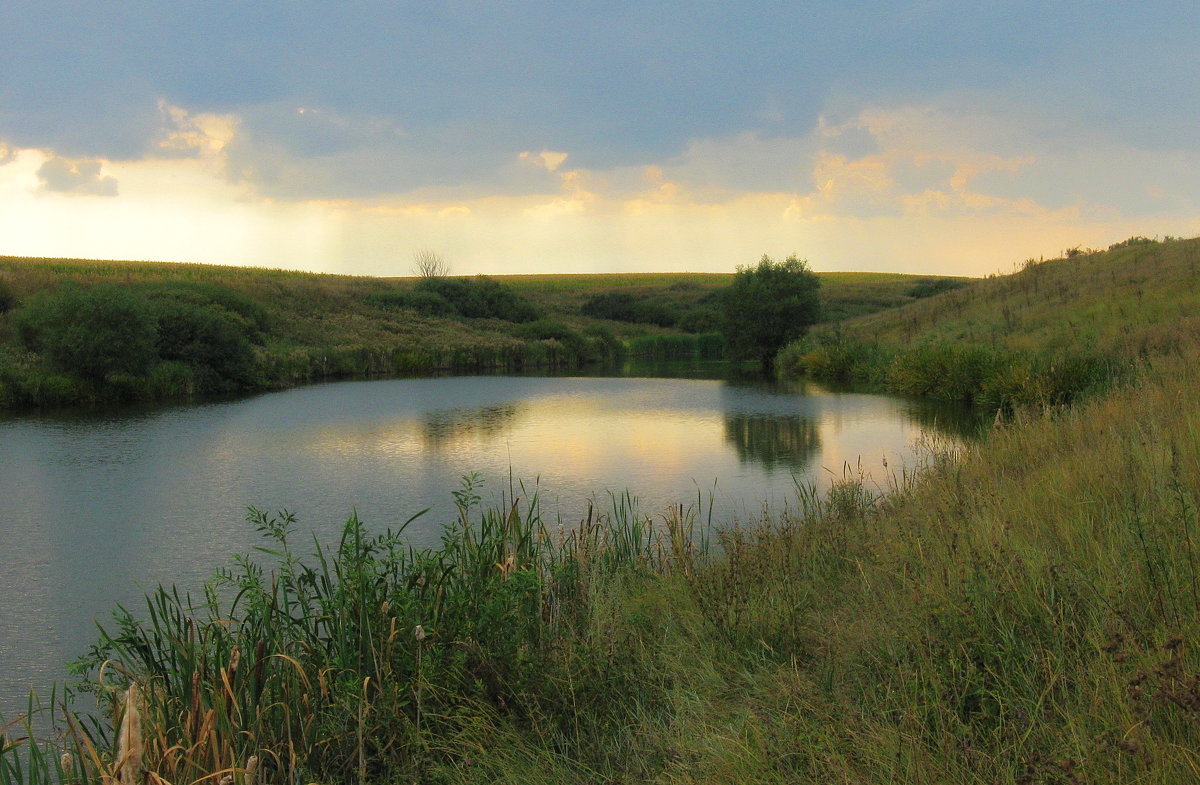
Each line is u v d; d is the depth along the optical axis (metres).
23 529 11.07
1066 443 8.89
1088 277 37.62
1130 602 3.66
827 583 5.74
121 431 20.50
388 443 18.33
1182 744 2.66
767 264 46.88
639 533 7.51
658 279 126.00
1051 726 3.00
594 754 3.94
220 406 26.38
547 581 5.89
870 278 123.19
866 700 3.58
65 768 3.74
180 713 4.07
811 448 16.55
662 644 4.86
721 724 3.67
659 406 25.62
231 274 78.94
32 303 30.08
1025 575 4.07
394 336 53.78
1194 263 31.89
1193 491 4.91
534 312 73.81
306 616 4.97
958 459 9.59
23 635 7.45
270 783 4.00
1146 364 15.16
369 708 4.19
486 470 14.82
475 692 4.40
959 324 37.22
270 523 5.37
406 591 4.89
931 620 3.92
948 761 2.86
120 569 9.33
